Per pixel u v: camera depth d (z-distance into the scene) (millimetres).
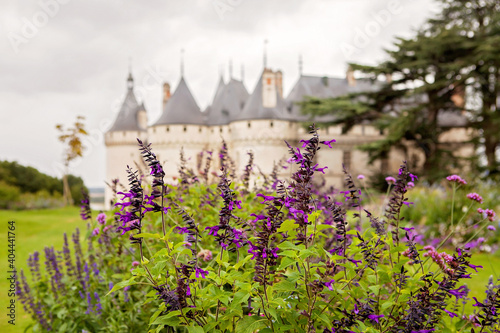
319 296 2701
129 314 3826
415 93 30859
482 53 29609
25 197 39469
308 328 2477
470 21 34250
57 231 15742
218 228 2516
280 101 48812
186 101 50531
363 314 2424
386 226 3100
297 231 2770
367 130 50281
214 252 3730
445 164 29750
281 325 2438
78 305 4203
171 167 48094
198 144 49406
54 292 4605
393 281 2699
